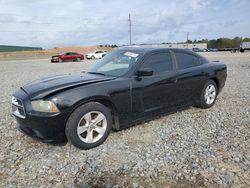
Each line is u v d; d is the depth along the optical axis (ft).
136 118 14.07
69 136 11.66
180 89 16.20
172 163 10.83
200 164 10.70
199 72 17.54
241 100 22.02
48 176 10.03
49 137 11.50
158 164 10.77
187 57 17.38
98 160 11.21
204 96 18.45
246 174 9.91
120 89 12.94
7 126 15.84
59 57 97.19
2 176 10.07
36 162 11.17
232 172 10.06
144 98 14.12
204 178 9.68
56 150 12.27
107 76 14.01
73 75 14.85
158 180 9.61
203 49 216.74
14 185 9.44
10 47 249.96
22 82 36.76
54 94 11.36
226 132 14.37
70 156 11.65
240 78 35.50
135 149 12.25
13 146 12.83
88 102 12.09
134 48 16.16
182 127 15.23
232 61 72.84
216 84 19.69
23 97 12.03
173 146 12.53
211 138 13.51
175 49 16.70
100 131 12.63
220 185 9.25
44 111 11.19
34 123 11.43
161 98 15.08
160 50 15.65
